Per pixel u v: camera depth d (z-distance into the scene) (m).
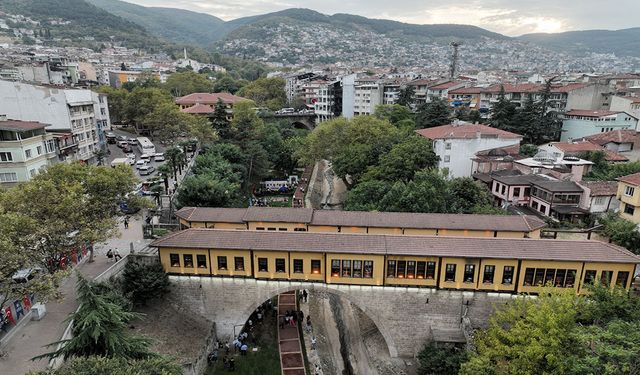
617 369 23.83
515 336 33.53
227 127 104.25
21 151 61.00
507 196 70.25
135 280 43.91
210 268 45.06
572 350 30.83
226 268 45.00
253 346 46.88
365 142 91.31
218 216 52.75
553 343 30.39
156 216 60.97
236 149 91.81
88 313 26.84
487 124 105.19
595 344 28.56
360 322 51.84
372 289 43.75
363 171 83.31
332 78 192.25
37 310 37.22
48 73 124.94
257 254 44.16
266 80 180.38
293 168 111.62
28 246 35.88
